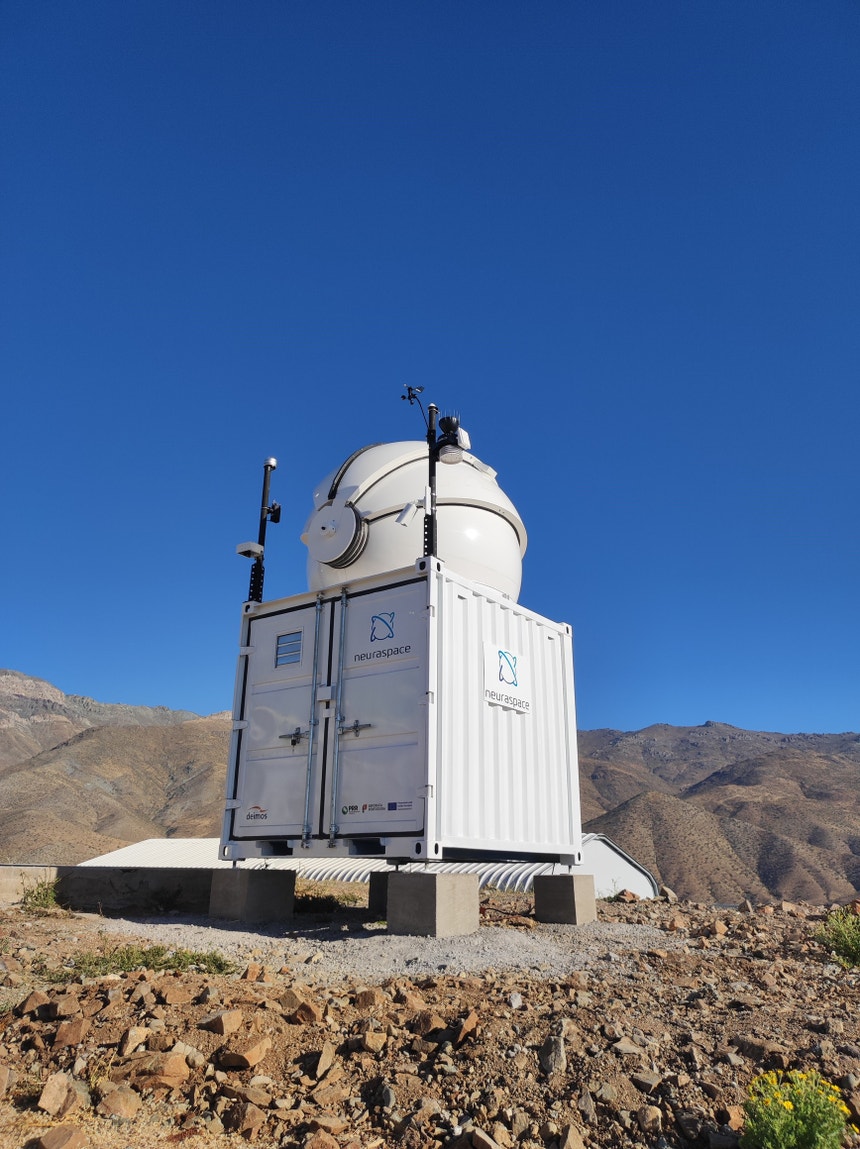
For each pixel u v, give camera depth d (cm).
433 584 956
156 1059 465
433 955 785
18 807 13075
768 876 11350
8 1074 453
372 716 963
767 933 1004
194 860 2170
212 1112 434
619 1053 499
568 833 1132
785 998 659
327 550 1145
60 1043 491
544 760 1109
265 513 1188
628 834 12012
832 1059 502
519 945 857
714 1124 430
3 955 721
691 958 799
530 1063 485
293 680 1058
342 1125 421
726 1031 552
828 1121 401
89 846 9719
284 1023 536
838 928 883
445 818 903
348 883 1925
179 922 1021
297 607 1084
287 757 1031
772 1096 419
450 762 927
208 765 17150
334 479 1197
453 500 1155
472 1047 501
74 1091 436
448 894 909
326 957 797
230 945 848
